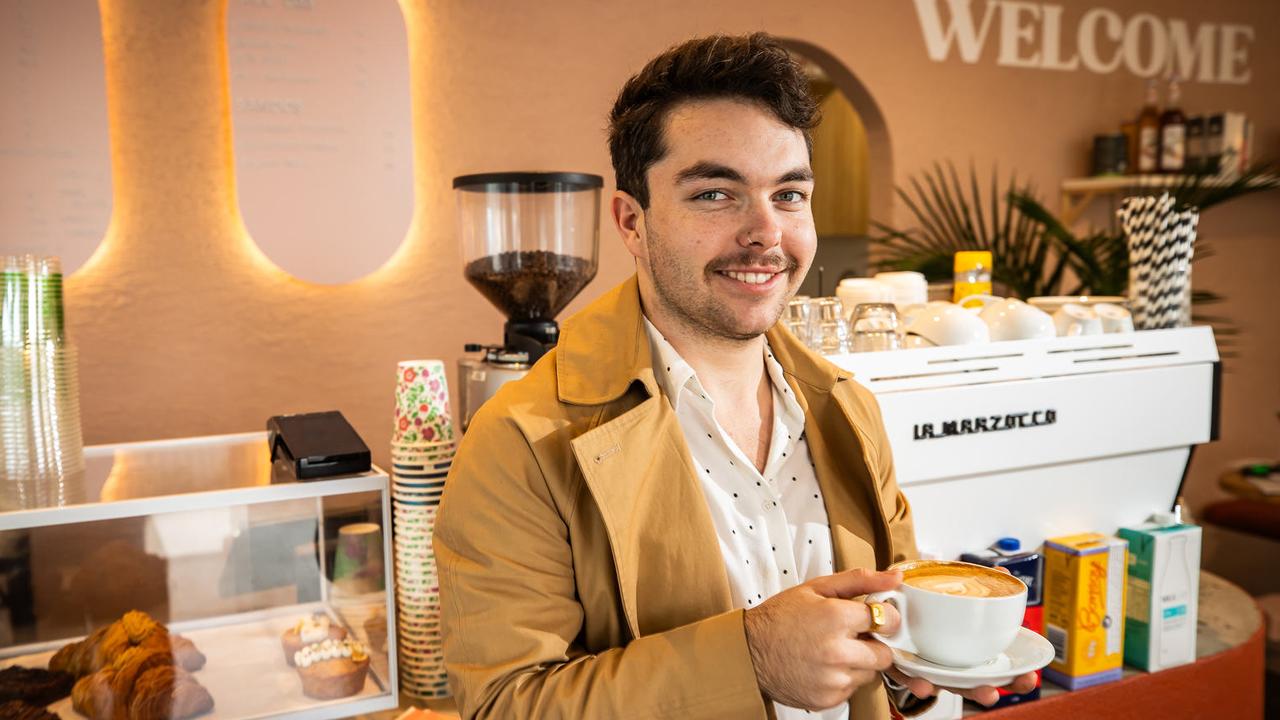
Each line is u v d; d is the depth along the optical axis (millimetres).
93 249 2428
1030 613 1565
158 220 2502
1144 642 1636
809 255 972
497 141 2861
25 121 2344
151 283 2506
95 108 2404
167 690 1213
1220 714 1707
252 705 1267
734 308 945
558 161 2941
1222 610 1898
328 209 2652
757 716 847
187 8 2488
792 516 1098
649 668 867
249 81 2539
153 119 2477
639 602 972
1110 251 2879
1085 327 1726
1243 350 4156
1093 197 3771
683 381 1023
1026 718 1505
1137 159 3631
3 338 1239
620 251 3080
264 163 2572
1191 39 3920
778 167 916
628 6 2986
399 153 2721
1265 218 4145
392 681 1339
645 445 972
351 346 2742
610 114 1020
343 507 1312
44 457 1263
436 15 2754
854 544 1106
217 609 1263
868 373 1448
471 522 941
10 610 1155
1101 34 3744
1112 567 1576
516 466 948
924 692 911
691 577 971
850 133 4570
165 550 1230
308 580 1302
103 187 2428
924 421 1482
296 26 2580
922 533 1523
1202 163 3586
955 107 3506
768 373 1138
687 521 979
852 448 1126
